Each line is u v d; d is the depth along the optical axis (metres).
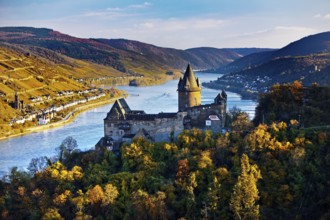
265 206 115.38
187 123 162.50
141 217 116.06
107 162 147.88
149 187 128.88
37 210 127.25
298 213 112.75
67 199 128.75
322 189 115.69
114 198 125.44
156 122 163.12
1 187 144.75
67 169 151.25
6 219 127.00
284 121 154.25
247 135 138.38
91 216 118.81
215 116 161.88
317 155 126.19
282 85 171.25
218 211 114.94
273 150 130.12
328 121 148.50
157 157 144.38
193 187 124.12
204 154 134.00
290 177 120.56
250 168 122.06
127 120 165.25
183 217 114.50
